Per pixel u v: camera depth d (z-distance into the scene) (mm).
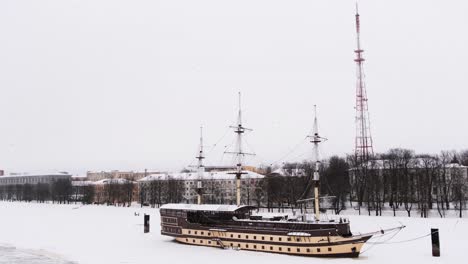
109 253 87438
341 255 77812
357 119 192000
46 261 81000
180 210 98625
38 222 152000
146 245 97000
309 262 74562
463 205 176875
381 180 180125
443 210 161000
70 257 84125
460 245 89938
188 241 96562
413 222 132875
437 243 78688
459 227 119750
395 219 143125
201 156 122375
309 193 181000
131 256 83625
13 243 102500
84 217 171750
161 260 79062
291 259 77250
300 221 84062
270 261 75750
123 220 157625
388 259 76375
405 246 89875
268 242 84062
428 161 185750
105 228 131875
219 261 76750
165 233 102125
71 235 115625
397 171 177500
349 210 175625
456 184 169875
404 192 173250
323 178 178000
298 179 185875
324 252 78312
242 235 87750
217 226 92438
